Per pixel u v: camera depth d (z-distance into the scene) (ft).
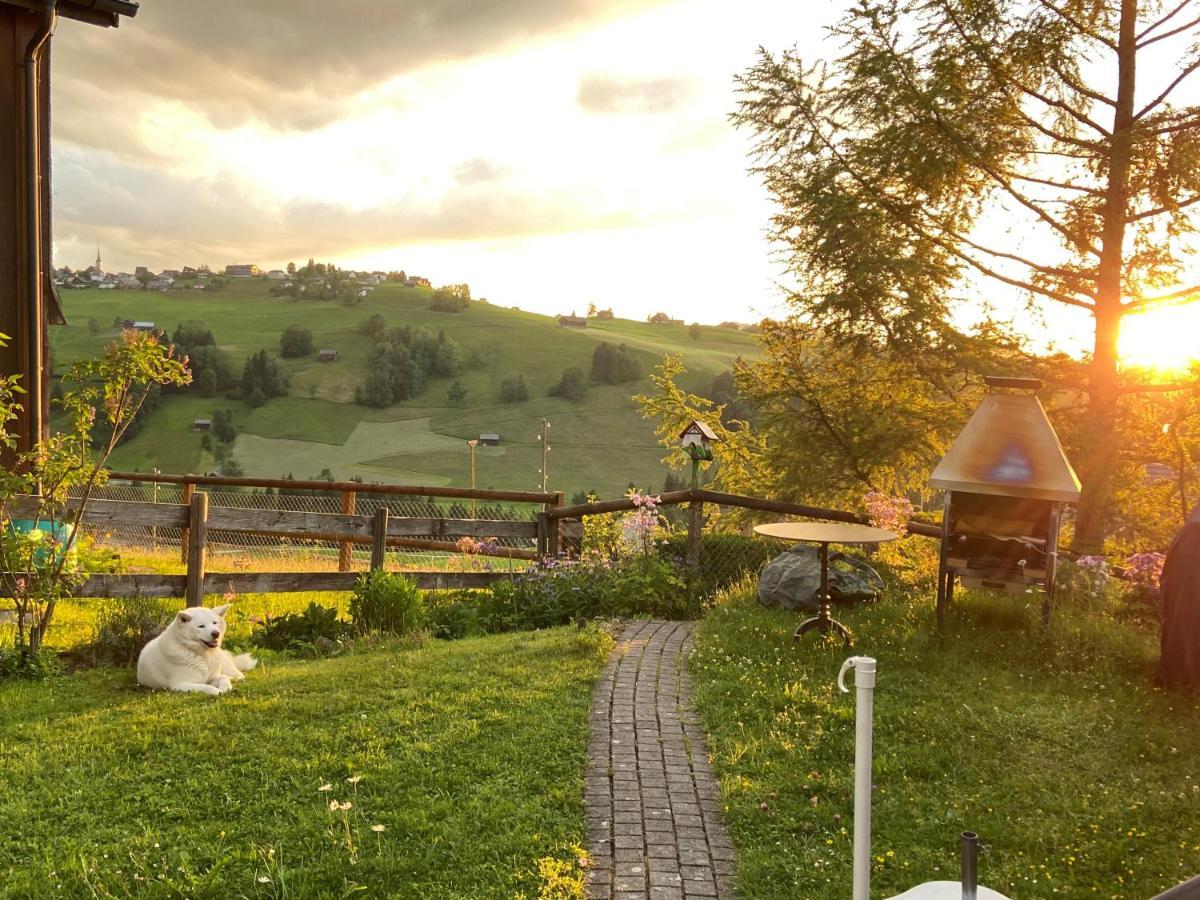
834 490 41.47
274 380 369.50
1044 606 24.71
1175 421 37.55
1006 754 17.38
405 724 18.29
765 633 25.86
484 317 516.32
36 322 31.45
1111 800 15.46
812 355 43.37
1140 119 35.19
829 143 40.29
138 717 18.95
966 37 36.52
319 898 11.95
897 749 17.56
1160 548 36.91
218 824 13.98
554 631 28.04
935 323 38.19
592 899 12.39
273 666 24.61
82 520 26.20
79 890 12.12
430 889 12.34
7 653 23.16
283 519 30.58
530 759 16.78
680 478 257.96
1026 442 25.00
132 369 24.29
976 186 39.65
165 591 27.27
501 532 37.32
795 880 12.96
